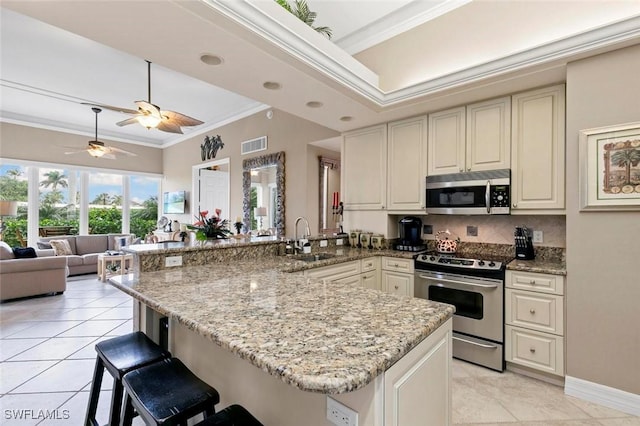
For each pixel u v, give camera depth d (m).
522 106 2.65
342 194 3.99
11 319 3.73
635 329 1.96
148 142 8.26
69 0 1.45
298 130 4.91
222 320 1.17
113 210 7.84
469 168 2.92
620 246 2.01
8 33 3.43
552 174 2.50
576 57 2.11
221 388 1.52
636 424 1.89
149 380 1.30
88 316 3.83
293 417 1.20
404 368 1.00
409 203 3.35
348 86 2.51
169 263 2.22
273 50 1.95
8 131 6.29
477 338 2.65
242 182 5.89
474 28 2.74
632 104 1.97
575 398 2.16
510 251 3.07
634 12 2.08
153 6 1.51
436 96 2.76
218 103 5.55
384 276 3.30
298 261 2.63
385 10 2.97
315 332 1.05
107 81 4.69
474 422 1.92
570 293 2.20
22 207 6.59
